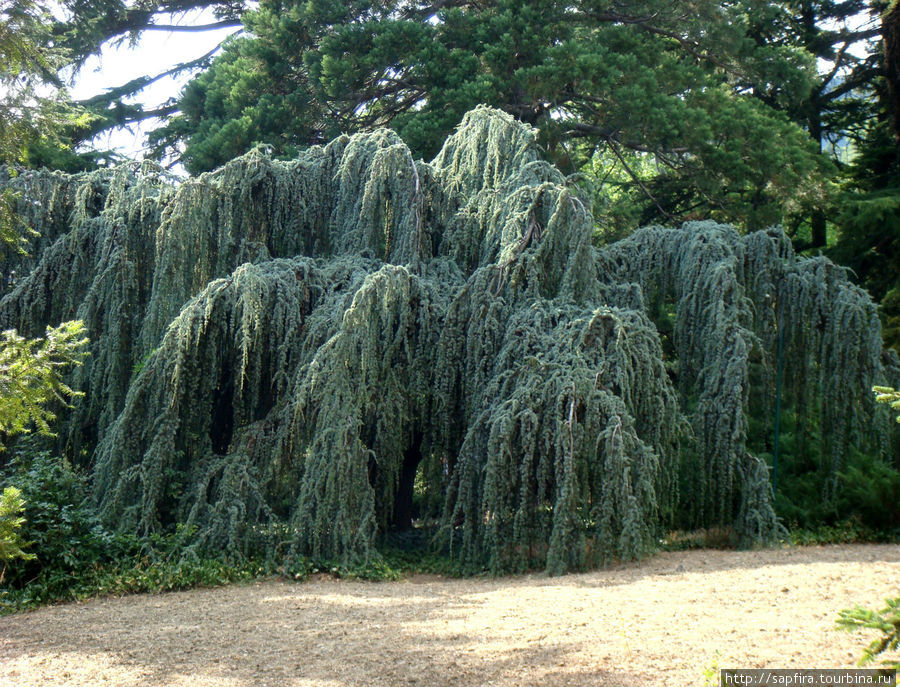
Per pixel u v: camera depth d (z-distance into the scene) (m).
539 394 8.93
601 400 8.73
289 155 17.30
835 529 10.71
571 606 6.62
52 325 11.01
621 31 18.95
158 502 9.24
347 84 17.77
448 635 5.93
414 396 9.87
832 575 7.32
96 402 10.61
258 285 9.46
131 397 9.37
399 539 10.80
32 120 6.76
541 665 5.11
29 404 5.78
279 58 19.19
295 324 9.76
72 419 10.48
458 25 18.47
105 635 6.43
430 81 17.83
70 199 11.71
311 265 10.47
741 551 9.46
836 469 10.73
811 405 11.03
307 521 8.97
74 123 7.24
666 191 22.02
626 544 8.33
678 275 11.18
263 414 10.22
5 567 8.05
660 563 8.64
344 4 19.00
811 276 10.89
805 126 23.64
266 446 9.44
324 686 4.98
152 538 8.81
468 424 9.70
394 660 5.41
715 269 10.34
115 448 9.31
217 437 10.41
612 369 9.12
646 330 9.52
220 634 6.31
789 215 21.28
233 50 21.44
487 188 11.16
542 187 10.41
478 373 9.65
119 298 10.46
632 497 8.44
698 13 20.05
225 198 10.73
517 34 17.75
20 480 8.74
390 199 11.10
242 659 5.61
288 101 18.20
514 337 9.56
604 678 4.80
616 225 19.27
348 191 11.27
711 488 9.84
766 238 11.11
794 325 10.96
